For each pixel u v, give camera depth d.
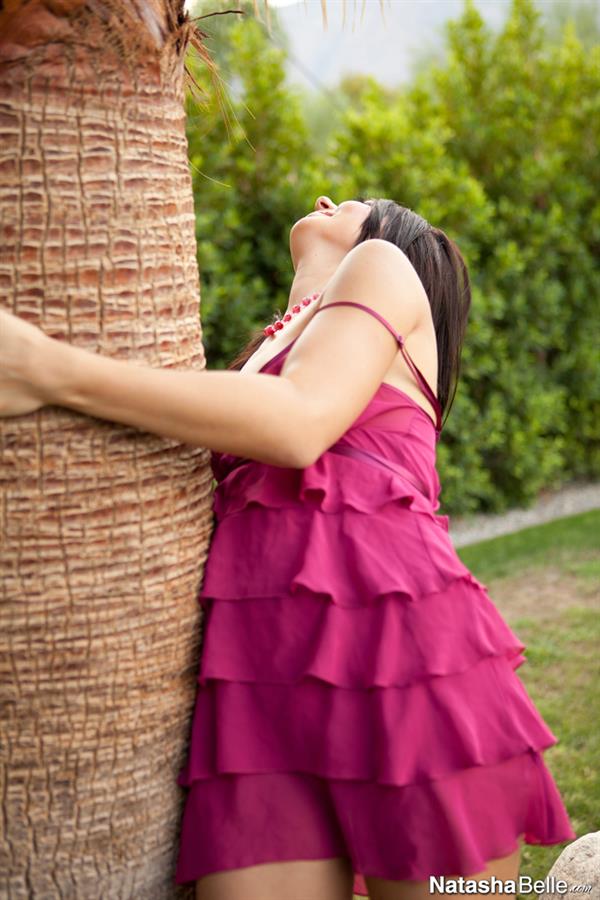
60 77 1.70
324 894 1.80
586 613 5.29
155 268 1.82
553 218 7.72
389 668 1.76
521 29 8.27
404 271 2.01
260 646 1.84
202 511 1.94
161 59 1.80
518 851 1.89
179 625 1.89
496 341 7.46
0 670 1.75
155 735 1.88
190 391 1.71
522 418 7.75
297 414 1.76
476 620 1.86
